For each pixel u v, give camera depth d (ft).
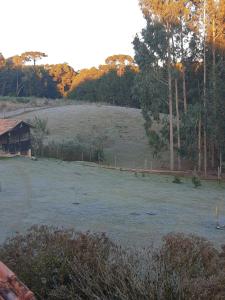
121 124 235.40
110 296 21.13
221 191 119.85
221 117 151.64
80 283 21.76
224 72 158.40
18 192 91.15
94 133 221.46
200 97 168.45
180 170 163.12
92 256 23.80
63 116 250.78
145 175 135.95
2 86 454.40
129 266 22.07
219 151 159.94
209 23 164.55
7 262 23.91
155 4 160.04
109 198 90.84
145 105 167.02
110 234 61.31
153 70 163.43
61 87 457.27
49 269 23.40
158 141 168.55
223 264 24.47
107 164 169.89
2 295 14.07
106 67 400.06
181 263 22.99
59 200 85.05
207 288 20.74
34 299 14.60
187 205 90.38
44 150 161.58
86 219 70.74
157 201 92.22
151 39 162.20
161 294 20.24
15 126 158.40
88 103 308.81
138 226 67.41
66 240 25.12
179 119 169.07
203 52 166.30
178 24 161.79
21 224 64.95
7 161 133.08
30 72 447.01
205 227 69.56
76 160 165.68
